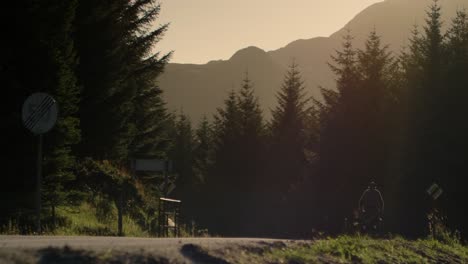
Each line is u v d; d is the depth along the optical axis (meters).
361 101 65.38
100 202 29.67
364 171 63.78
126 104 36.75
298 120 83.56
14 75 23.08
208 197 83.94
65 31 24.70
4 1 22.88
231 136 83.94
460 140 59.44
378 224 25.23
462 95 60.25
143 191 36.66
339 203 65.31
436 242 19.78
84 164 32.72
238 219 79.38
